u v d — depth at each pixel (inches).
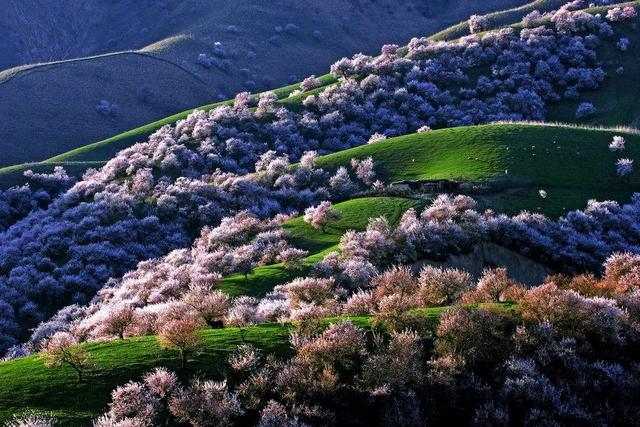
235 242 2824.8
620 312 1064.2
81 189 4153.5
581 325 1051.3
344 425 891.4
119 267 3171.8
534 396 909.8
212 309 1298.0
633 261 1433.3
